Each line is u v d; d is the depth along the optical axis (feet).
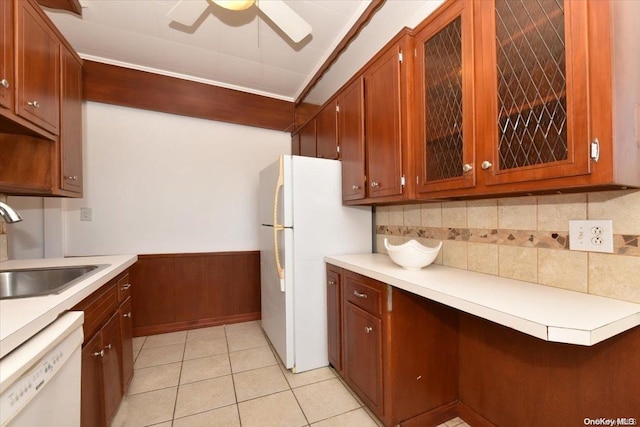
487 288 4.07
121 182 9.07
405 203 6.81
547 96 3.23
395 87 5.35
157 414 5.41
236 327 9.82
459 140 4.31
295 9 6.36
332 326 6.81
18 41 4.42
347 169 7.02
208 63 8.82
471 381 5.21
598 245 3.63
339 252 7.38
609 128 2.76
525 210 4.47
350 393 6.03
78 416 3.01
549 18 3.21
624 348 3.31
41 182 5.45
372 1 6.02
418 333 5.05
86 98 8.54
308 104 11.27
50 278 5.14
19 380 2.10
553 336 2.70
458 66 4.29
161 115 9.54
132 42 7.77
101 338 4.35
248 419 5.28
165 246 9.55
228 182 10.38
